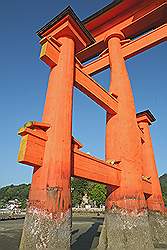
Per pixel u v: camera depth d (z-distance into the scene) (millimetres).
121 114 15812
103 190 82188
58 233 8633
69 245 8914
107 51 20375
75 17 12492
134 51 18875
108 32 21141
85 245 16641
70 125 10734
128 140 14977
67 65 11828
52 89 11336
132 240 12508
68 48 12367
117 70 17844
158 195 18875
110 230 13195
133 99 17297
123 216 13062
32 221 8844
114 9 20625
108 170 13109
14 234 25594
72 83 11852
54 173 9188
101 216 59719
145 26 20266
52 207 8750
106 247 13070
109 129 15852
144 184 17281
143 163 20219
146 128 21859
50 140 9844
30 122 9383
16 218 49750
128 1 19875
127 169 14148
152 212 17906
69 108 10969
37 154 9406
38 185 9273
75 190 93125
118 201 13492
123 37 20266
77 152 11102
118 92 16766
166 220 18312
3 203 124750
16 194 138750
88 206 85250
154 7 19328
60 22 12500
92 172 11750
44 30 13047
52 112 10547
